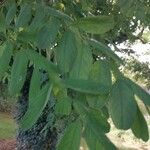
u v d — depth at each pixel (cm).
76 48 50
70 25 51
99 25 50
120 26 171
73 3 71
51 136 323
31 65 50
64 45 50
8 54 51
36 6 54
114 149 44
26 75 50
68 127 45
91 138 45
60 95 48
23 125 46
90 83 47
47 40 50
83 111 46
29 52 51
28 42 52
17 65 50
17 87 49
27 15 53
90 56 50
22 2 55
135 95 47
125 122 45
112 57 51
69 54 49
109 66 50
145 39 312
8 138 504
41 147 327
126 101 46
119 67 50
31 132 327
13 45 52
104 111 47
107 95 46
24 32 52
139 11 79
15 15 56
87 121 45
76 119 46
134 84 47
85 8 76
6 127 538
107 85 47
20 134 339
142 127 46
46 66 49
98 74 49
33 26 52
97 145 44
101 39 57
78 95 47
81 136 45
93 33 50
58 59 49
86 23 50
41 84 49
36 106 47
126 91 46
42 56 50
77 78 49
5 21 55
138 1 78
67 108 47
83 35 51
